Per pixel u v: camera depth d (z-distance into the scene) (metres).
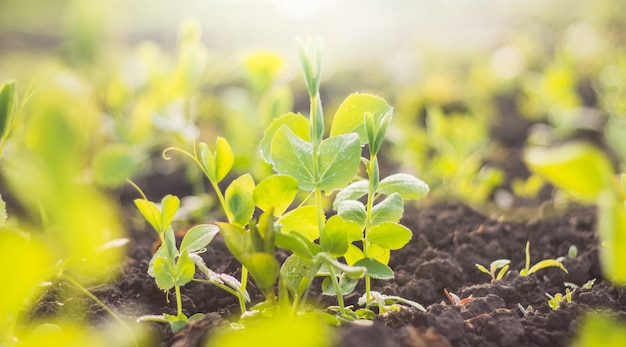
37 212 0.81
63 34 3.20
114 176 0.91
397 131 1.04
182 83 1.01
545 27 2.73
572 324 0.56
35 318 0.61
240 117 1.06
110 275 0.68
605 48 2.07
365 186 0.58
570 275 0.68
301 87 2.03
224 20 3.55
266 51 0.93
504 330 0.55
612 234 0.42
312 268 0.52
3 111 0.59
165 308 0.63
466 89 1.82
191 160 1.11
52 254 0.60
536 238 0.79
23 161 0.65
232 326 0.53
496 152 1.42
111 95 1.02
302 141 0.55
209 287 0.65
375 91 2.00
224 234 0.51
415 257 0.74
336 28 3.29
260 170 0.92
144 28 3.44
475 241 0.78
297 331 0.44
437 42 2.58
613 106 1.43
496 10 3.48
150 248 0.77
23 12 3.69
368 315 0.56
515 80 1.92
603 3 2.49
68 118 0.39
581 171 0.40
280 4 3.28
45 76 0.87
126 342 0.57
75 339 0.47
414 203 0.94
